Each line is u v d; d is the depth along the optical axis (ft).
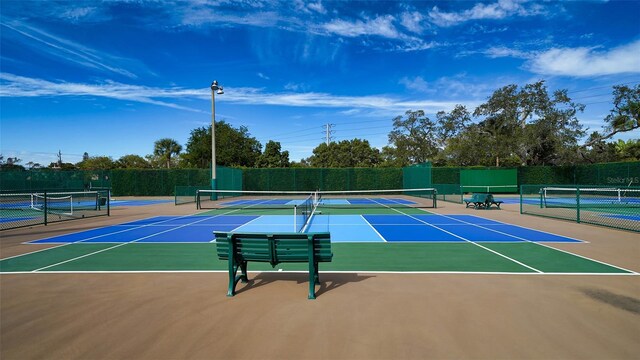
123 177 124.26
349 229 40.70
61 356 11.46
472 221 47.85
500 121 142.82
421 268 22.49
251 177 122.11
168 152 236.84
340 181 122.52
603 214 54.70
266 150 197.67
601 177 114.73
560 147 127.24
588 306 15.48
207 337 12.74
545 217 51.98
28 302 16.37
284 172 122.21
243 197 115.14
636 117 127.85
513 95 137.69
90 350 11.84
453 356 11.25
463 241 32.45
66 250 28.71
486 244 30.86
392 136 180.14
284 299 16.61
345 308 15.42
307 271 21.71
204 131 179.52
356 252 27.66
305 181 122.21
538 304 15.75
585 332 12.91
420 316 14.47
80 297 17.03
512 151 136.26
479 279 19.81
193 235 36.60
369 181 122.52
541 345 11.94
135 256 26.35
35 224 46.24
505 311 14.93
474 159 148.15
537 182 127.13
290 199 103.81
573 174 124.47
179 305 15.90
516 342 12.16
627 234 35.58
